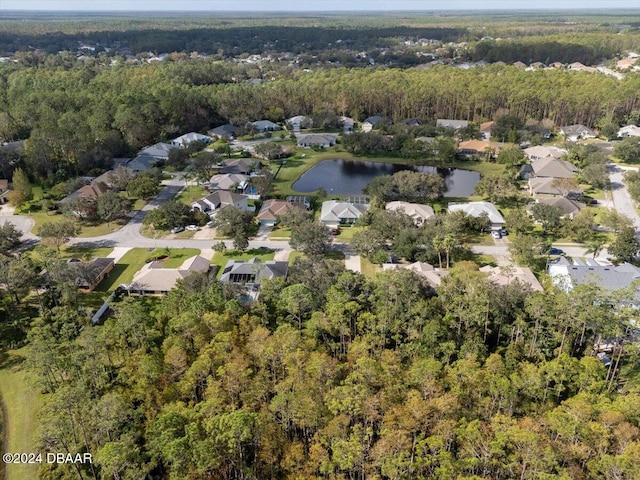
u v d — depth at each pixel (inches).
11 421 2142.0
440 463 1610.5
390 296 2583.7
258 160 6018.7
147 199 4931.1
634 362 2283.5
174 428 1675.7
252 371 2066.9
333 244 3922.2
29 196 4778.5
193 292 2716.5
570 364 2107.5
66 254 3769.7
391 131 6879.9
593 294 2319.1
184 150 5905.5
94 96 7313.0
